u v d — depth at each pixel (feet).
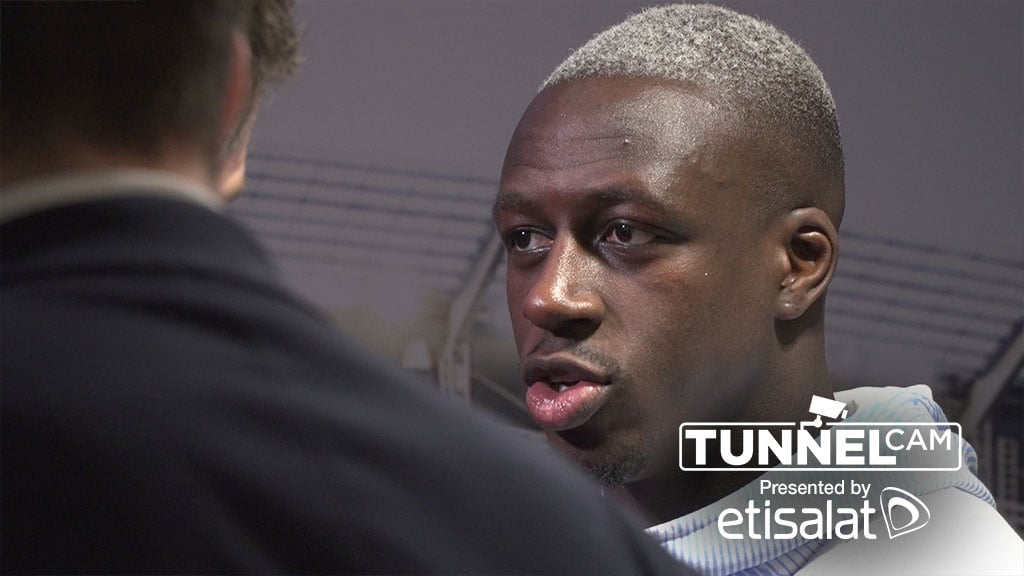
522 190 5.57
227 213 2.92
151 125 2.83
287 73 3.33
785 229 5.57
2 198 2.73
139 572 2.49
